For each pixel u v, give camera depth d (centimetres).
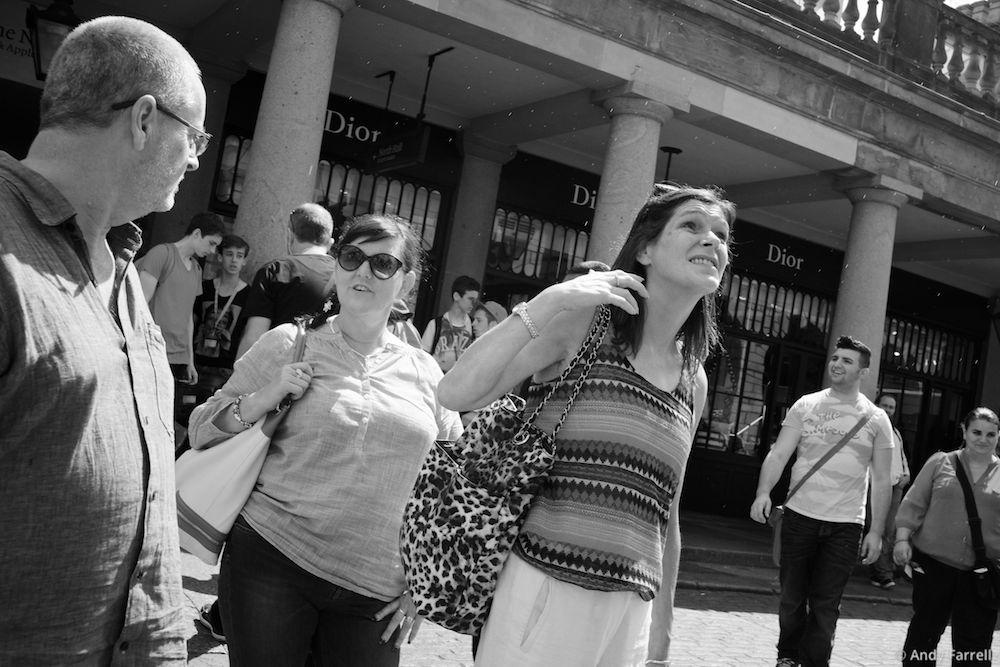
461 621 212
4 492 149
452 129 1173
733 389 1432
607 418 212
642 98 896
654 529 215
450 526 208
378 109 1123
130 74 163
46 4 964
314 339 295
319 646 286
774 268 1439
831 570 553
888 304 1577
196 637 479
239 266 728
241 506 277
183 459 280
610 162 909
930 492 575
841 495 556
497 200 1201
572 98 1002
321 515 273
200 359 736
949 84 1109
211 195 1039
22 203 153
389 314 316
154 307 667
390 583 279
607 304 220
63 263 156
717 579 898
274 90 764
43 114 166
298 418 282
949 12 1112
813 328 1487
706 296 242
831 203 1294
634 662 219
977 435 557
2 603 151
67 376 150
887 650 729
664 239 224
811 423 573
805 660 554
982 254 1401
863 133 1045
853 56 1002
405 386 298
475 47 883
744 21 930
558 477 211
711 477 1424
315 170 773
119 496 161
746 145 1077
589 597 207
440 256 1176
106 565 161
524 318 208
